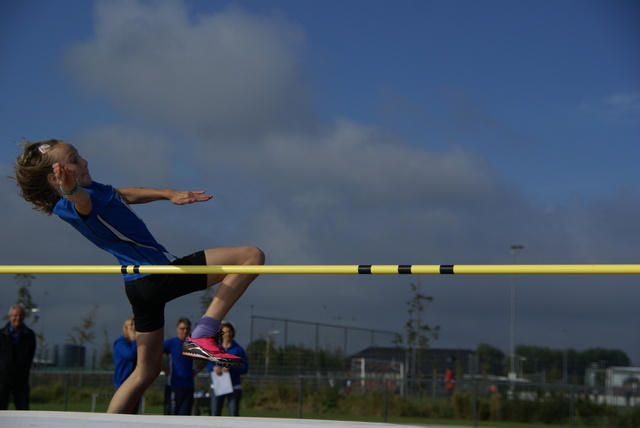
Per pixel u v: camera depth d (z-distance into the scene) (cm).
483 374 2725
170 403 916
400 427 322
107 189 419
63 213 404
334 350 2367
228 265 419
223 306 419
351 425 321
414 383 1892
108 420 325
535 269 361
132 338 856
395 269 385
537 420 1792
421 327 2569
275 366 2209
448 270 376
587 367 2580
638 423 1730
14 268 447
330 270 395
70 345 2388
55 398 1809
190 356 416
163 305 441
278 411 1888
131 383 455
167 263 430
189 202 459
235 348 978
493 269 367
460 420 1827
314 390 1939
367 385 1916
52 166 392
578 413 1773
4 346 862
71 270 434
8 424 330
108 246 426
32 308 2362
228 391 963
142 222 431
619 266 347
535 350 3023
